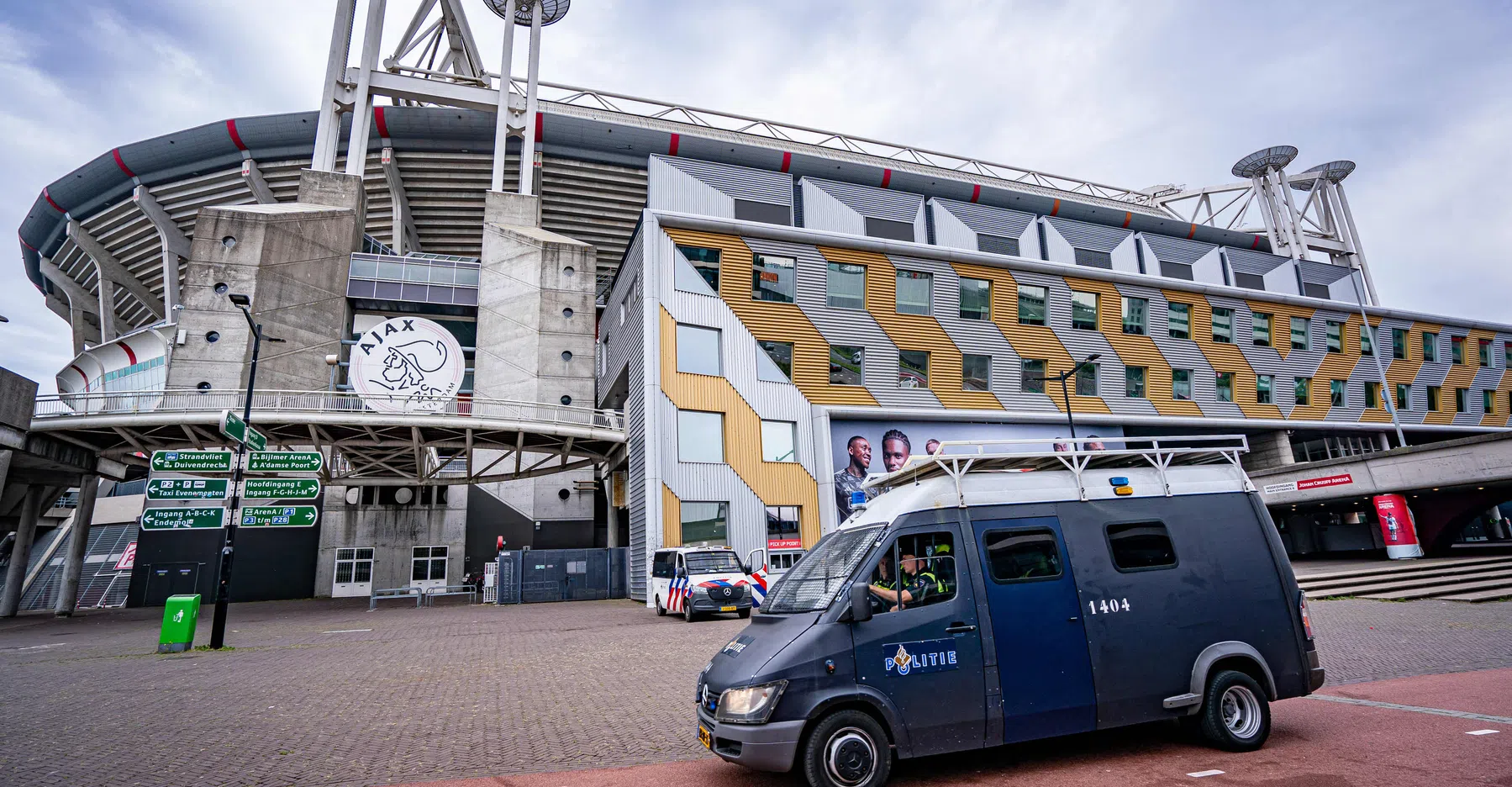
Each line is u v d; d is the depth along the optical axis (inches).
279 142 2012.8
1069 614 245.6
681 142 2071.9
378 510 1619.1
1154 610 255.6
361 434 1257.4
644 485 1106.1
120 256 2348.7
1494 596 681.6
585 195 2186.3
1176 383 1551.4
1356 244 2787.9
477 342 1652.3
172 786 240.1
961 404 1343.5
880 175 2272.4
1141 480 279.6
